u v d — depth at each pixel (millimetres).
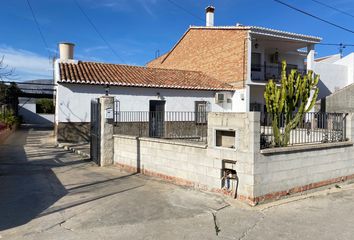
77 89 17500
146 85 18688
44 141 19625
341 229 5348
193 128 19453
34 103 44469
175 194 7227
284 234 5105
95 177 9266
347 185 8695
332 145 8359
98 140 11547
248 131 6594
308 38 21484
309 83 8211
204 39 23922
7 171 10227
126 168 10562
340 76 25328
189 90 20172
